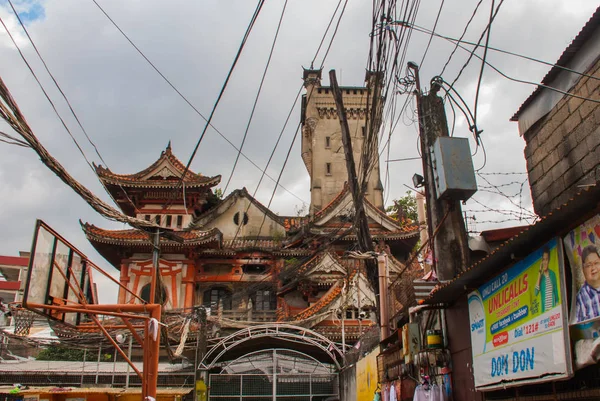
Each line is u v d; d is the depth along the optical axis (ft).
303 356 89.15
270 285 116.78
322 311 96.73
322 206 158.71
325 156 164.76
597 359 19.44
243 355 89.76
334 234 106.01
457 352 34.96
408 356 40.47
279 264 125.59
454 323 35.68
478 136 30.63
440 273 36.06
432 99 39.01
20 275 168.96
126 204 133.39
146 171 132.87
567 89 37.35
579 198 19.08
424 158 38.86
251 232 138.21
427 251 48.11
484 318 29.48
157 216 132.16
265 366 85.61
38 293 34.45
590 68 34.65
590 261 19.97
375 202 154.20
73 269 40.40
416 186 40.83
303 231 122.31
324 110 169.27
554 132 38.91
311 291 113.09
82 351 104.99
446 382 36.60
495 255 25.66
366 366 63.46
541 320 23.02
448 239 36.47
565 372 20.85
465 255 36.22
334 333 92.27
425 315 41.55
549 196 39.34
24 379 89.20
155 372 42.24
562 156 37.70
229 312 107.76
